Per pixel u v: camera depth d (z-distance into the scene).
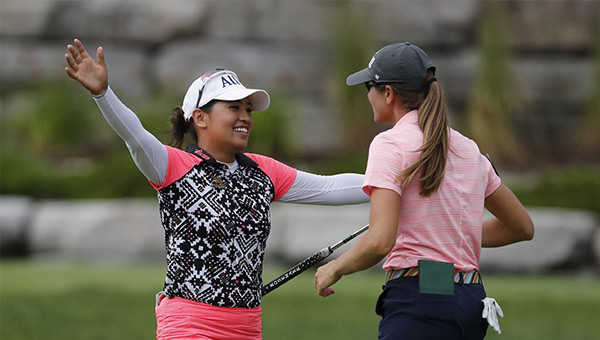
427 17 61.50
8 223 44.53
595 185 47.28
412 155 12.50
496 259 43.00
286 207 43.94
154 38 62.47
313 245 42.44
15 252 44.91
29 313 29.73
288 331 27.64
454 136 13.13
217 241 13.11
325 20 62.28
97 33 62.12
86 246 44.06
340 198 14.77
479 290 12.79
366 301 33.44
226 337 13.09
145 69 62.09
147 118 51.44
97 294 33.44
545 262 43.09
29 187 48.19
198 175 13.27
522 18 62.53
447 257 12.59
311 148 58.38
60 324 28.16
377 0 60.75
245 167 13.84
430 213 12.61
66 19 61.81
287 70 61.41
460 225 12.73
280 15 62.44
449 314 12.34
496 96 56.34
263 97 13.85
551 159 57.59
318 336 26.95
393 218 12.25
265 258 43.03
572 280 41.72
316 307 31.94
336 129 59.06
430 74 13.20
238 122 13.72
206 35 62.66
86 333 26.84
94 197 48.00
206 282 13.03
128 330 27.44
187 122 14.11
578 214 45.06
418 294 12.45
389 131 12.88
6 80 60.53
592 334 28.30
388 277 12.88
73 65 12.34
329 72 61.12
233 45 62.22
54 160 54.34
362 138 56.94
